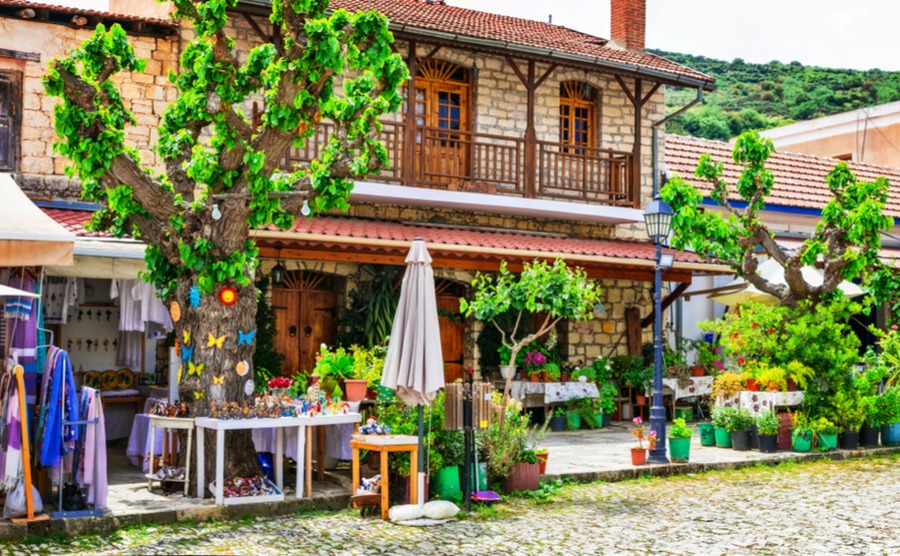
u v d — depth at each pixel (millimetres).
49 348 9195
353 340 16688
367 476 10734
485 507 9961
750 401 14867
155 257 10492
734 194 21219
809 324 15250
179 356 11438
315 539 8438
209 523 9078
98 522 8594
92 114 9641
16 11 14117
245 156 9812
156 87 15102
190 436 9914
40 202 14258
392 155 17516
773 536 8758
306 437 10203
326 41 9500
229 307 10258
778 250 16016
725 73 58469
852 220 15555
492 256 16031
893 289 16141
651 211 13391
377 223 16578
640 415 18781
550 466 12445
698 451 14508
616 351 19234
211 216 10031
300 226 14906
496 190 17656
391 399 10805
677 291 18188
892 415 15555
